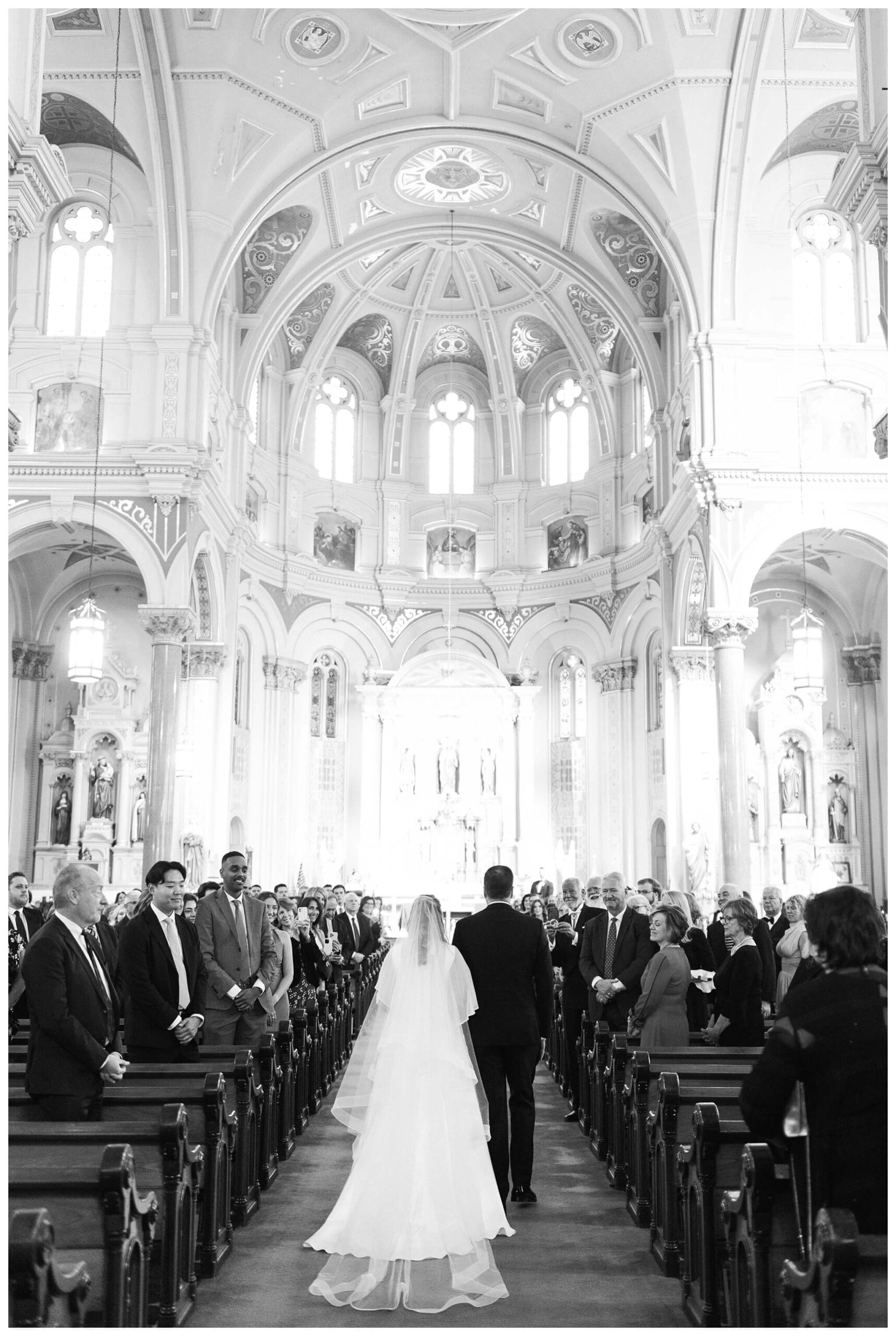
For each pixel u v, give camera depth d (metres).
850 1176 4.12
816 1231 4.03
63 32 20.69
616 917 11.45
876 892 28.44
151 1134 6.06
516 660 34.25
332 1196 9.28
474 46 21.84
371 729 33.56
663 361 27.31
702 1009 11.90
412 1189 6.97
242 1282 7.03
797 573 29.81
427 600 35.00
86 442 23.25
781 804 28.58
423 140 24.56
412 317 34.22
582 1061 12.05
